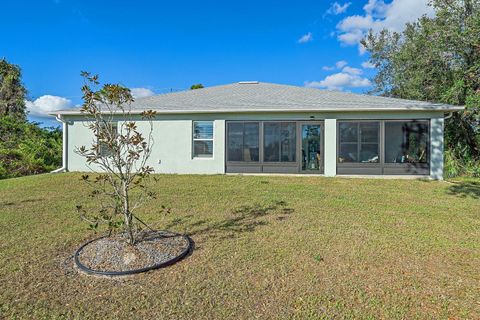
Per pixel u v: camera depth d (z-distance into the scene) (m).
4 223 5.64
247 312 2.84
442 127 11.63
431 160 11.69
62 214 6.30
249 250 4.31
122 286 3.30
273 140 12.65
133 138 4.03
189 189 9.22
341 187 9.74
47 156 15.29
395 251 4.34
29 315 2.78
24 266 3.79
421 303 3.02
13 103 23.89
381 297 3.12
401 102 12.55
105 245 4.28
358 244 4.60
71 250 4.34
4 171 13.44
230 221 5.80
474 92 13.21
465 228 5.49
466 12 14.02
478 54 13.83
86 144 13.23
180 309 2.88
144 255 3.95
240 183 10.38
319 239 4.80
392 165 11.94
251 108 12.29
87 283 3.38
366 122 12.09
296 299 3.06
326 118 12.28
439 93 15.69
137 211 6.51
